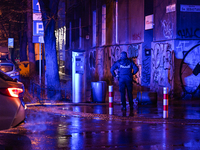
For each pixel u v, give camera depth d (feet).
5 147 19.49
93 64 87.86
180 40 46.73
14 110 18.11
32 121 28.60
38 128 25.38
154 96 40.75
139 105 40.14
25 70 90.07
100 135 22.93
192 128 25.63
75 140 21.36
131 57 64.03
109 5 74.18
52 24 49.83
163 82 49.47
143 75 59.16
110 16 73.56
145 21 58.03
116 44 69.72
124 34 66.13
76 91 41.45
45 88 45.60
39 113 33.55
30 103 41.01
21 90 18.93
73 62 41.27
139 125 26.89
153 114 32.48
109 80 74.33
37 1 50.03
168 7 48.01
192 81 47.09
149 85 59.21
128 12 65.21
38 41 50.65
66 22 118.42
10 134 23.12
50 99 46.06
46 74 50.08
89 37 90.94
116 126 26.40
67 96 50.57
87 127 25.91
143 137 22.29
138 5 60.64
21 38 120.06
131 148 19.33
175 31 46.42
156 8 52.03
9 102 18.07
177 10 46.34
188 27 46.68
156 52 51.90
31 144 20.24
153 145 20.04
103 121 28.81
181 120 28.58
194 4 46.65
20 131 24.21
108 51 75.10
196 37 46.93
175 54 46.55
